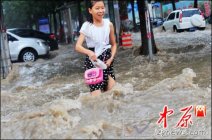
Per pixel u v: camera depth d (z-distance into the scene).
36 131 4.36
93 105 4.94
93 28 5.18
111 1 23.45
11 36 19.55
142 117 4.59
